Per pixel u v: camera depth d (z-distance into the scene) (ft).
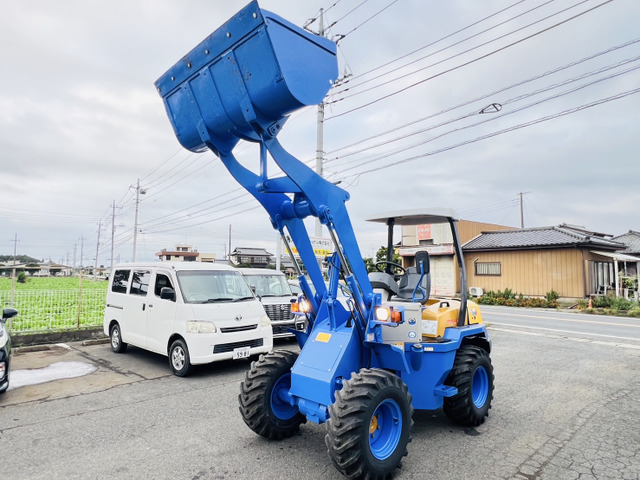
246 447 12.46
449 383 13.85
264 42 9.05
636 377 20.81
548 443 12.75
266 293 30.07
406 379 12.76
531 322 43.37
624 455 11.91
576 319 46.37
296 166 10.85
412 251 82.07
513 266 72.90
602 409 15.96
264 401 12.37
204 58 10.33
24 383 19.84
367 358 11.97
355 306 11.48
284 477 10.60
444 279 80.59
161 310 22.80
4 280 59.93
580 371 22.06
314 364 11.25
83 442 12.94
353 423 9.52
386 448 10.53
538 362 24.25
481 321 16.97
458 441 12.90
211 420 14.87
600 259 70.08
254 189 11.91
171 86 11.39
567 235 69.62
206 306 21.62
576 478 10.57
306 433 13.51
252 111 9.47
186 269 23.63
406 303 13.04
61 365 23.53
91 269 253.44
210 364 23.89
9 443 12.88
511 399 17.17
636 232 96.78
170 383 19.88
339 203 11.73
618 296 61.57
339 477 10.57
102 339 30.76
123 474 10.84
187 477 10.64
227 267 25.98
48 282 85.56
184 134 11.30
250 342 22.45
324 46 10.12
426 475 10.68
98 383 19.85
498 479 10.48
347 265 11.50
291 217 12.48
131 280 26.43
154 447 12.52
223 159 11.19
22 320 31.27
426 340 13.84
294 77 9.16
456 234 15.38
